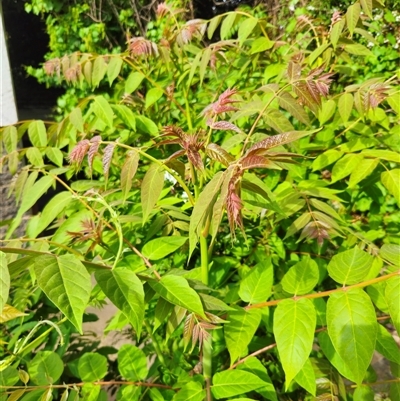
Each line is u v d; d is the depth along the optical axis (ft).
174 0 9.63
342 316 2.14
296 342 2.12
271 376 4.26
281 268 4.13
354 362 2.01
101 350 5.14
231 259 4.01
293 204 3.44
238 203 1.88
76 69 4.68
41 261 1.87
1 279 1.70
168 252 3.24
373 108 3.39
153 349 4.21
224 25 4.41
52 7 10.52
